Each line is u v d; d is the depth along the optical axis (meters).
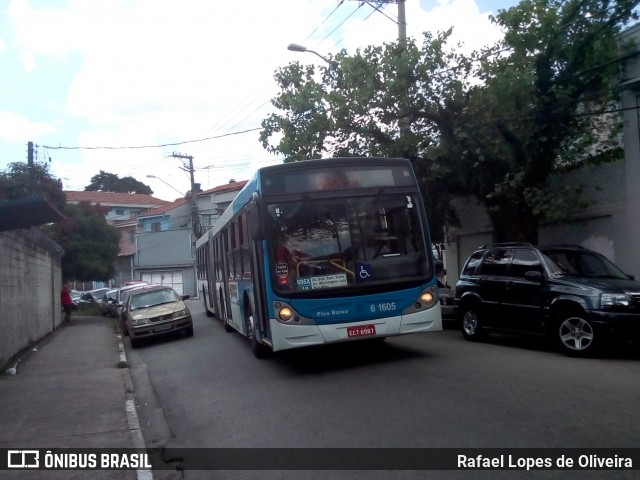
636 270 15.10
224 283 17.30
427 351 12.03
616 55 14.56
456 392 8.48
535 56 14.69
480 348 12.42
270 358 12.84
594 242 16.36
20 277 16.67
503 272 12.84
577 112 15.16
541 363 10.45
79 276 34.00
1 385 11.74
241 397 9.59
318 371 10.79
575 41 14.38
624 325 10.53
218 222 17.98
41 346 18.52
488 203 16.72
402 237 10.54
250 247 11.67
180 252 54.88
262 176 10.24
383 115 16.11
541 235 17.98
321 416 7.96
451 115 15.35
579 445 6.15
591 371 9.63
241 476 6.20
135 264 56.56
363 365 10.92
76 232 33.84
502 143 14.71
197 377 12.00
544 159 15.23
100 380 12.30
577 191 15.23
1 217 12.00
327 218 10.27
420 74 15.15
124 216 65.19
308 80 17.38
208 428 8.25
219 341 16.95
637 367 9.96
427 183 16.83
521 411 7.38
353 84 15.81
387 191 10.57
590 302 10.84
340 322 10.08
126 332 21.05
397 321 10.29
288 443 7.05
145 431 8.60
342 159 10.52
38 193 29.27
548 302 11.56
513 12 14.56
